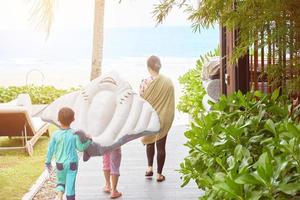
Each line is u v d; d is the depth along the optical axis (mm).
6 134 9953
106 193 7414
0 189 7648
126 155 9906
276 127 4148
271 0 4180
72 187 6371
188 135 4738
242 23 4484
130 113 6887
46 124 11180
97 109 6863
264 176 3078
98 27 15062
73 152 6395
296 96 5223
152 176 8227
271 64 5031
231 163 3615
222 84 7723
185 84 14438
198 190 7438
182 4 4484
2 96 15367
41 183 7922
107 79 7082
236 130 4203
